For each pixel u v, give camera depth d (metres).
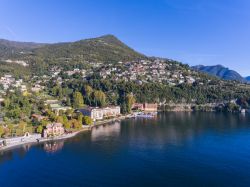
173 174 176.62
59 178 170.50
